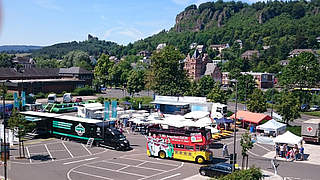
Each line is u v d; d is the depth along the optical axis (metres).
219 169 29.33
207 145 35.12
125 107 79.19
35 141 46.00
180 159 36.12
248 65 190.50
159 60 85.94
